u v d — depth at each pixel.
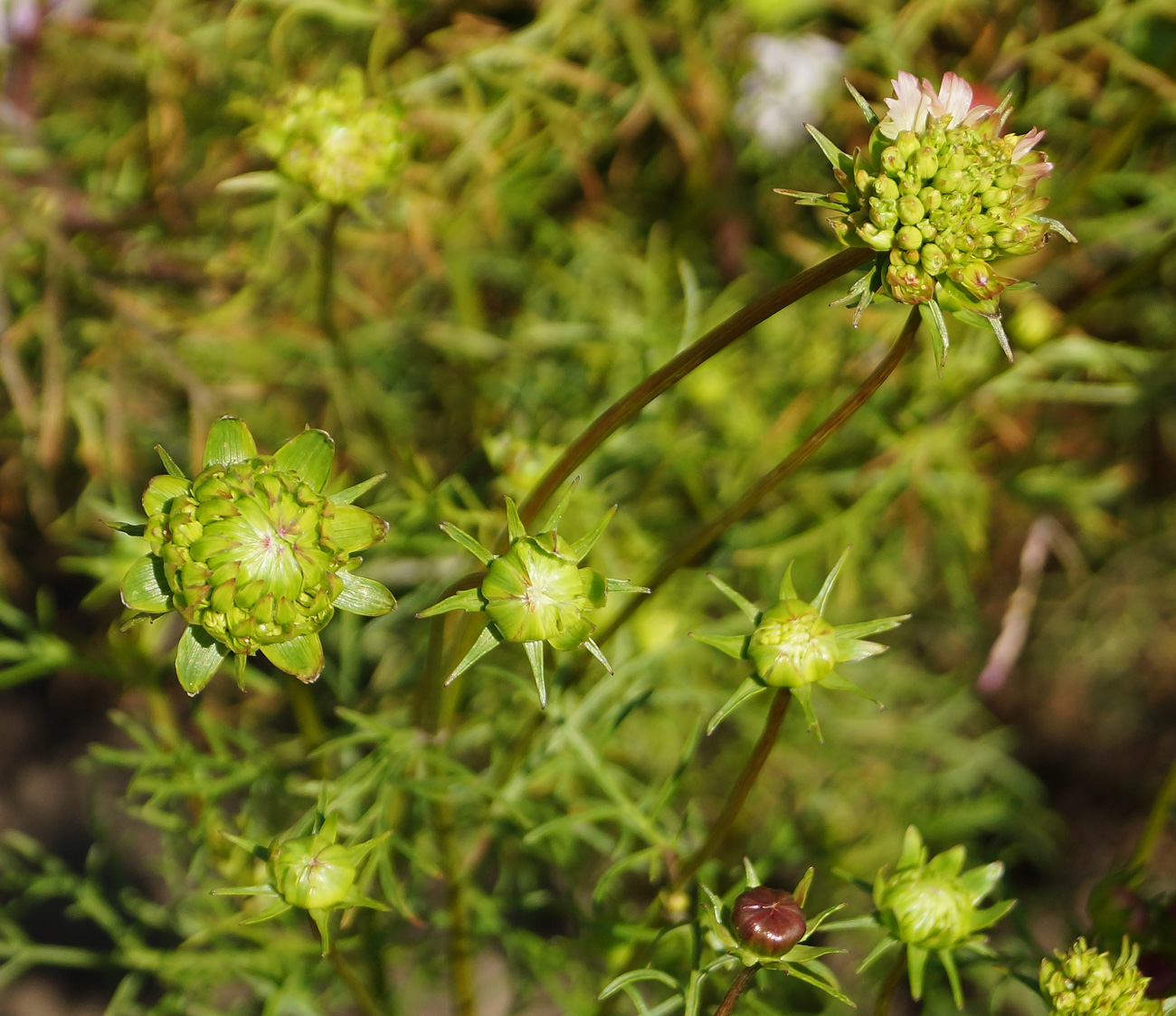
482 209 0.68
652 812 0.52
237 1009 0.62
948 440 0.64
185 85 0.69
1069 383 0.67
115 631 0.56
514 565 0.45
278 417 0.73
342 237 0.67
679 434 0.67
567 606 0.45
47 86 0.71
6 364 0.65
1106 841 0.80
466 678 0.60
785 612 0.46
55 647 0.55
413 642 0.62
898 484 0.65
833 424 0.46
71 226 0.68
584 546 0.46
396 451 0.60
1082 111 0.70
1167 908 0.49
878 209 0.44
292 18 0.68
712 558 0.64
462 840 0.59
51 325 0.64
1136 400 0.69
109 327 0.70
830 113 0.69
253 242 0.70
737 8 0.66
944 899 0.47
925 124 0.45
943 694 0.71
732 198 0.70
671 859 0.52
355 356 0.71
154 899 0.82
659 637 0.57
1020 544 0.77
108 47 0.69
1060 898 0.64
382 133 0.53
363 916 0.57
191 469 0.69
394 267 0.73
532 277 0.73
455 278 0.71
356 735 0.52
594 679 0.57
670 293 0.72
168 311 0.71
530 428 0.55
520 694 0.58
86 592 0.84
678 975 0.55
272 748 0.68
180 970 0.58
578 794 0.62
